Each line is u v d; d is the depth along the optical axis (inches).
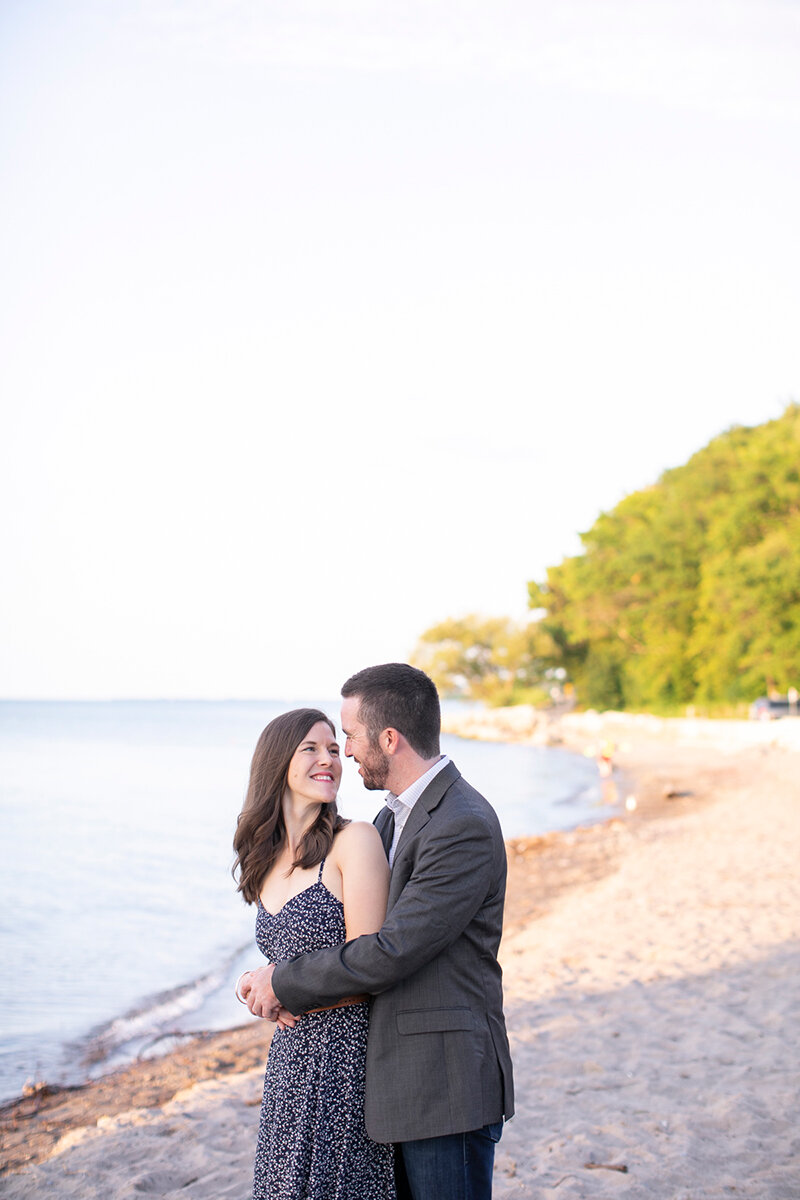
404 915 100.3
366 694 110.3
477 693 3641.7
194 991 350.9
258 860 113.9
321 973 101.2
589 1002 293.9
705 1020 265.0
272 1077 108.9
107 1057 279.6
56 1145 204.8
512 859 668.7
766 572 1839.3
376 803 953.5
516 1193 163.8
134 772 1635.1
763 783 1090.7
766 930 373.1
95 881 577.9
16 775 1552.7
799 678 1918.1
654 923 403.9
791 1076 215.3
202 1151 189.3
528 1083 224.4
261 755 116.0
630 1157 178.5
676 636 2421.3
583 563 2972.4
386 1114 101.6
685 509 2432.3
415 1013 102.3
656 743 1989.4
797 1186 165.3
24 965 382.6
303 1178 103.9
